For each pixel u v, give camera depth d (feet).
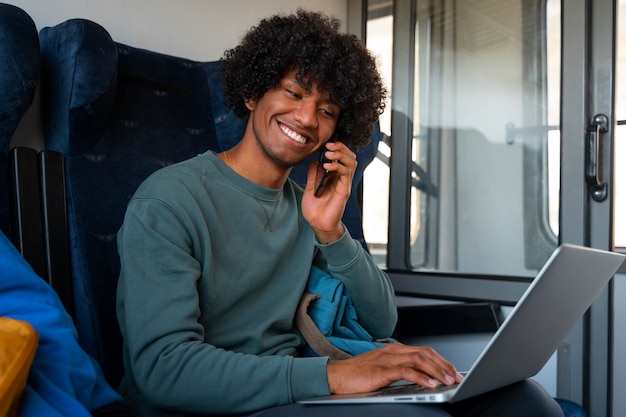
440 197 7.36
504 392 3.83
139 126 5.18
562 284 3.22
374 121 4.89
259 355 4.00
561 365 6.57
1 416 2.36
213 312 3.92
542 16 6.72
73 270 4.62
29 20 4.47
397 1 7.70
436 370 3.60
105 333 4.53
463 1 7.25
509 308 6.77
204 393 3.40
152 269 3.61
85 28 4.71
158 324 3.49
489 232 7.05
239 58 4.51
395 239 7.59
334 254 4.50
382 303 4.78
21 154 4.44
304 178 6.05
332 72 4.28
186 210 3.84
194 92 5.65
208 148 5.58
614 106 6.34
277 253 4.26
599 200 6.39
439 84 7.41
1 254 3.12
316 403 3.36
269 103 4.23
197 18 6.61
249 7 7.11
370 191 7.79
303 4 7.63
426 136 7.48
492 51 7.05
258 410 3.47
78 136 4.75
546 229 6.72
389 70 7.75
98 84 4.65
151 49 6.22
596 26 6.39
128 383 4.05
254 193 4.28
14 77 4.30
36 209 4.47
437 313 5.92
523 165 6.84
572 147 6.46
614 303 6.61
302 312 4.31
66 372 2.98
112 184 4.85
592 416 6.47
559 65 6.63
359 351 4.33
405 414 3.11
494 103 7.04
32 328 2.63
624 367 6.55
